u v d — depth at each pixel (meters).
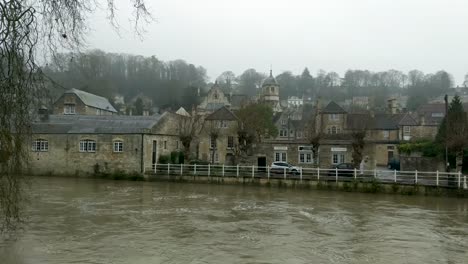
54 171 44.22
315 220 21.89
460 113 41.91
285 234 18.53
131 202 27.23
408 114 69.50
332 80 161.12
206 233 18.52
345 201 29.17
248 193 32.75
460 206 27.53
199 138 52.88
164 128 46.31
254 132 48.25
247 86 149.38
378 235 18.62
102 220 21.09
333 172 39.34
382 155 60.34
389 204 28.06
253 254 15.24
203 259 14.53
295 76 169.62
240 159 47.03
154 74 127.56
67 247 15.84
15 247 15.68
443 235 18.81
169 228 19.44
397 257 15.21
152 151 43.78
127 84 124.88
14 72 10.63
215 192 33.06
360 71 158.38
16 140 11.25
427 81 143.12
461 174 33.62
